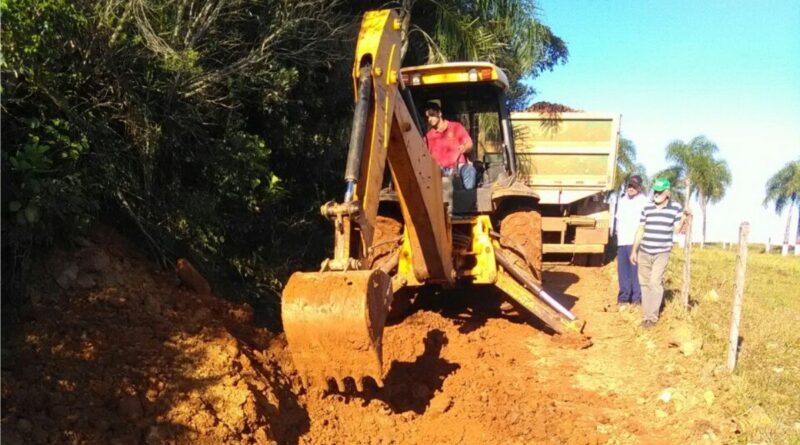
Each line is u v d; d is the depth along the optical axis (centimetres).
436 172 576
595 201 1268
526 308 725
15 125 514
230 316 567
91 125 551
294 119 872
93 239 557
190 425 407
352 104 981
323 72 930
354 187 418
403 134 491
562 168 1240
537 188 1245
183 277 592
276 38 776
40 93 525
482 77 766
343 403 517
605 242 1245
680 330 727
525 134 1235
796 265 2427
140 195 612
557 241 1297
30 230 471
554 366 675
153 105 627
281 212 862
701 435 520
